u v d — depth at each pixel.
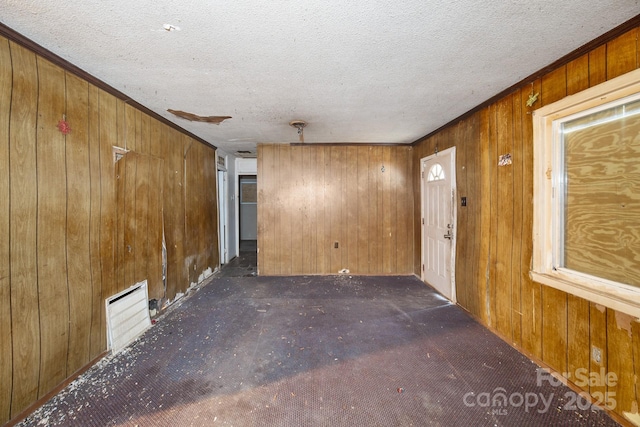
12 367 1.56
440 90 2.44
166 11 1.40
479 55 1.85
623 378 1.55
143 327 2.70
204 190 4.38
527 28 1.55
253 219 8.77
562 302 1.92
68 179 1.92
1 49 1.50
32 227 1.67
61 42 1.67
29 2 1.32
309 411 1.70
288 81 2.25
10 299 1.55
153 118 2.99
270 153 4.62
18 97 1.59
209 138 4.22
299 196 4.66
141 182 2.75
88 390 1.87
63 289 1.88
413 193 4.68
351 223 4.69
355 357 2.27
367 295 3.72
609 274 1.66
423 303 3.41
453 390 1.87
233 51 1.79
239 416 1.66
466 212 3.09
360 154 4.66
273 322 2.92
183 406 1.74
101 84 2.21
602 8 1.38
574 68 1.82
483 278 2.81
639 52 1.46
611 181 1.65
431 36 1.63
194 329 2.76
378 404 1.75
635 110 1.52
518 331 2.34
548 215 2.03
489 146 2.68
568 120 1.90
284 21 1.49
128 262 2.56
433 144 3.90
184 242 3.69
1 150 1.51
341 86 2.35
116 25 1.51
